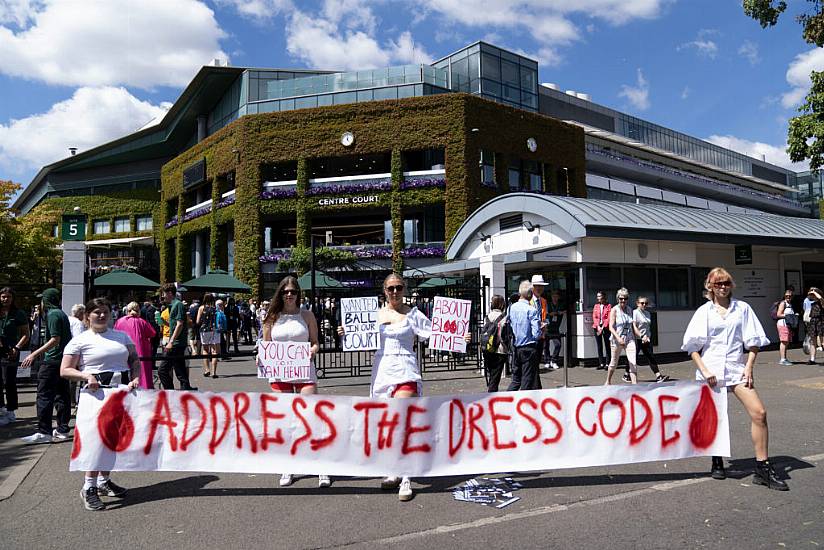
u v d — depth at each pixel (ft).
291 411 17.04
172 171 144.15
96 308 17.49
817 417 25.73
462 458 17.12
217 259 121.49
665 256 51.29
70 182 196.34
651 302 50.75
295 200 107.24
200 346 42.63
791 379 37.06
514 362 25.98
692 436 17.85
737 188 216.54
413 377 17.51
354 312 29.86
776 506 15.02
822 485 16.63
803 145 45.78
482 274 44.42
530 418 17.46
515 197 52.65
